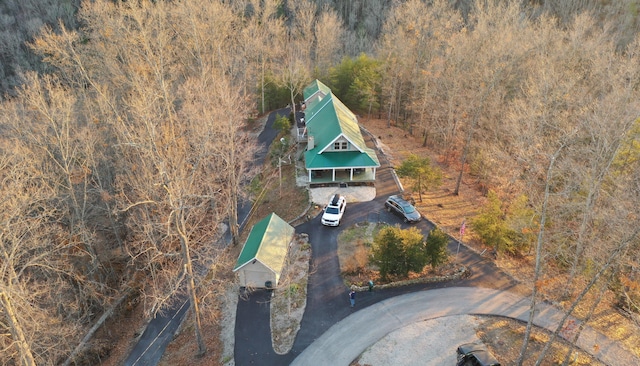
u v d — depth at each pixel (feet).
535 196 108.78
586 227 84.89
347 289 100.27
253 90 235.40
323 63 253.65
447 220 128.26
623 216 66.95
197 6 175.94
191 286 84.38
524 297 95.30
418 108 202.39
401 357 80.69
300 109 232.73
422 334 85.71
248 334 90.58
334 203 129.90
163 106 142.20
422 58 203.72
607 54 145.48
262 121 228.02
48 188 102.73
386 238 98.22
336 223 123.95
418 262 96.37
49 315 97.19
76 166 126.62
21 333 70.44
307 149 153.89
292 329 89.97
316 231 123.34
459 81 167.94
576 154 104.63
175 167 94.12
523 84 154.30
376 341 84.94
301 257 112.27
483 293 96.78
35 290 95.25
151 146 80.84
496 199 110.73
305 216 130.72
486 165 145.48
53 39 153.17
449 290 98.12
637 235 63.52
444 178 159.94
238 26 224.12
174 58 183.42
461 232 106.11
